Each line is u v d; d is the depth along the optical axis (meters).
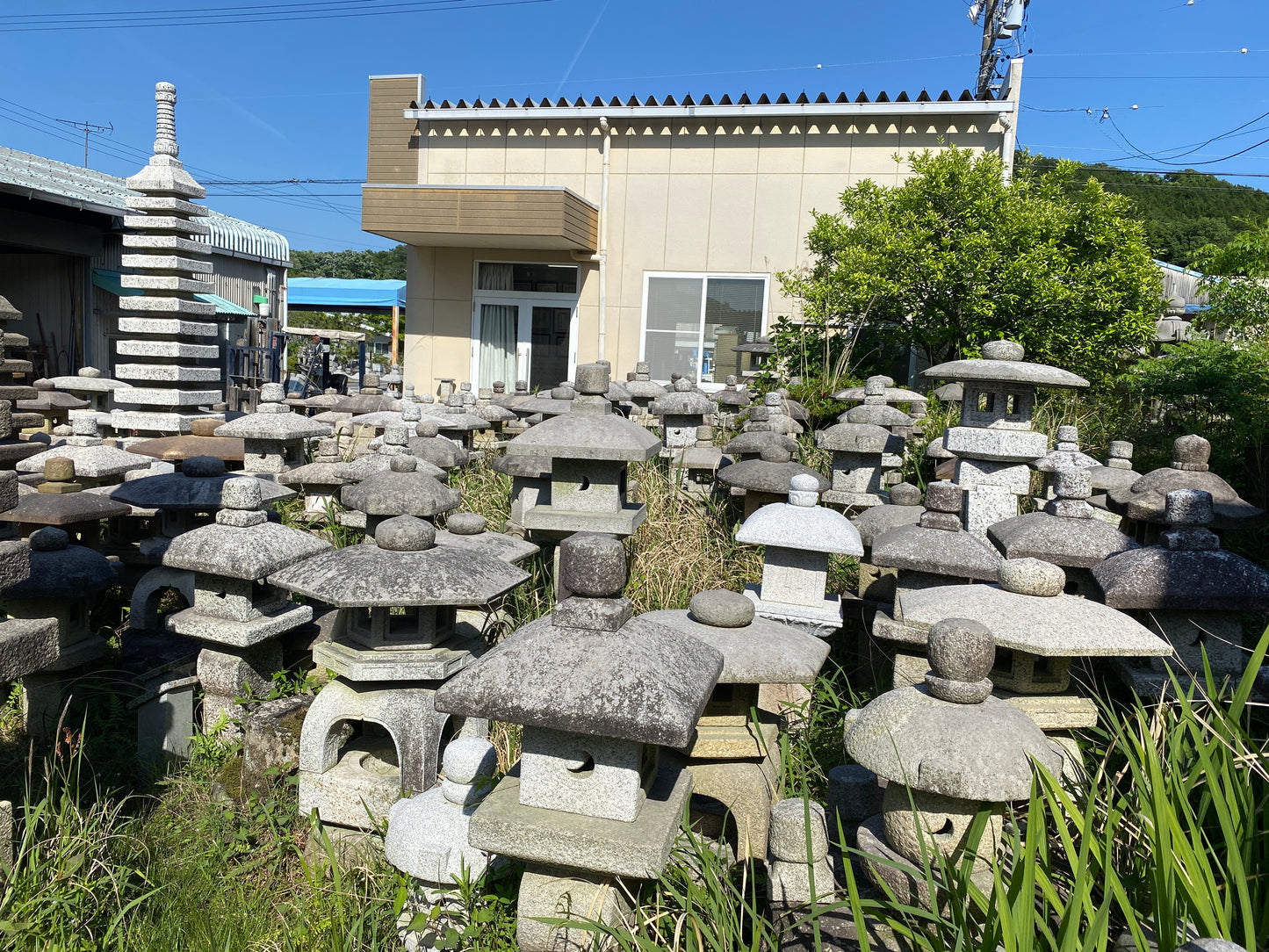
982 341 8.83
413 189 12.08
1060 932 1.75
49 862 2.84
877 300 9.16
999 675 3.06
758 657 2.92
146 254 8.70
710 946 2.28
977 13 16.62
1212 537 3.28
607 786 2.28
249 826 3.37
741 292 12.75
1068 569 3.78
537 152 13.19
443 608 3.49
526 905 2.39
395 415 7.93
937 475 6.02
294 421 6.54
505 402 9.20
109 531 5.95
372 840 3.14
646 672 2.23
